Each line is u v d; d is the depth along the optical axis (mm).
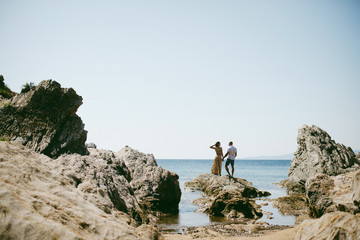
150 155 19078
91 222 4664
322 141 27984
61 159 11492
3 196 3637
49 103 13875
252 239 9469
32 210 3850
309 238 6297
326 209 11930
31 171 5227
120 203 11375
